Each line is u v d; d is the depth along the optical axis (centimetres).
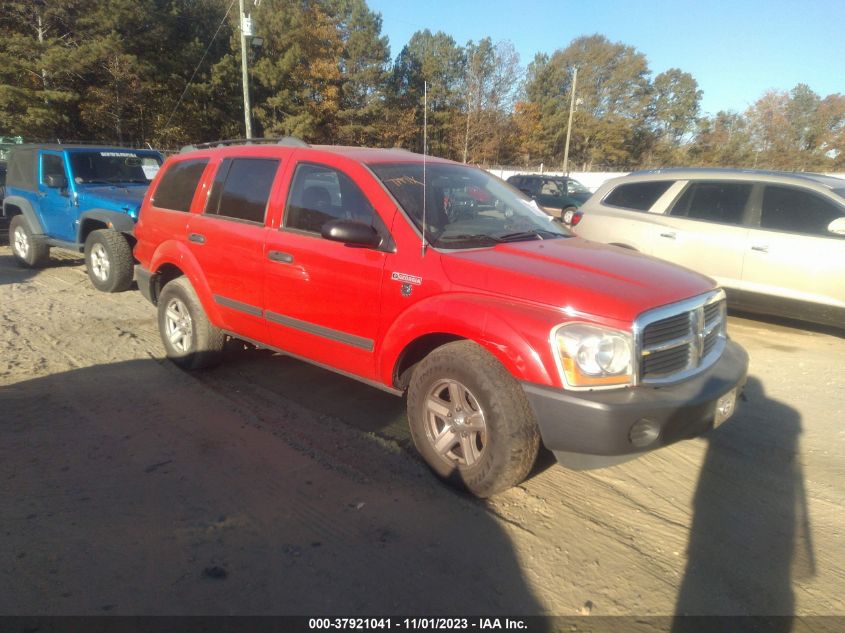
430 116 3969
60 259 1048
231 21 3888
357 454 377
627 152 6272
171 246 505
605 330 286
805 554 296
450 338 343
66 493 323
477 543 293
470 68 3878
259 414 433
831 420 454
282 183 423
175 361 523
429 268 335
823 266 608
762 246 645
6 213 989
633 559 287
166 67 3544
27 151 937
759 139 5281
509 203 435
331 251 380
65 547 278
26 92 3031
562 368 286
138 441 386
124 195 809
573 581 270
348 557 279
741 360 348
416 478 350
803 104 5128
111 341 590
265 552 280
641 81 6562
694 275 355
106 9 3203
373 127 4009
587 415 280
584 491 345
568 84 6359
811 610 257
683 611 254
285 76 3784
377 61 4150
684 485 357
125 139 3712
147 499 319
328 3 4075
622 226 762
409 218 356
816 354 607
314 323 397
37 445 375
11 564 264
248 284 438
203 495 326
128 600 246
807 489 356
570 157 6266
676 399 291
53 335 602
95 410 430
